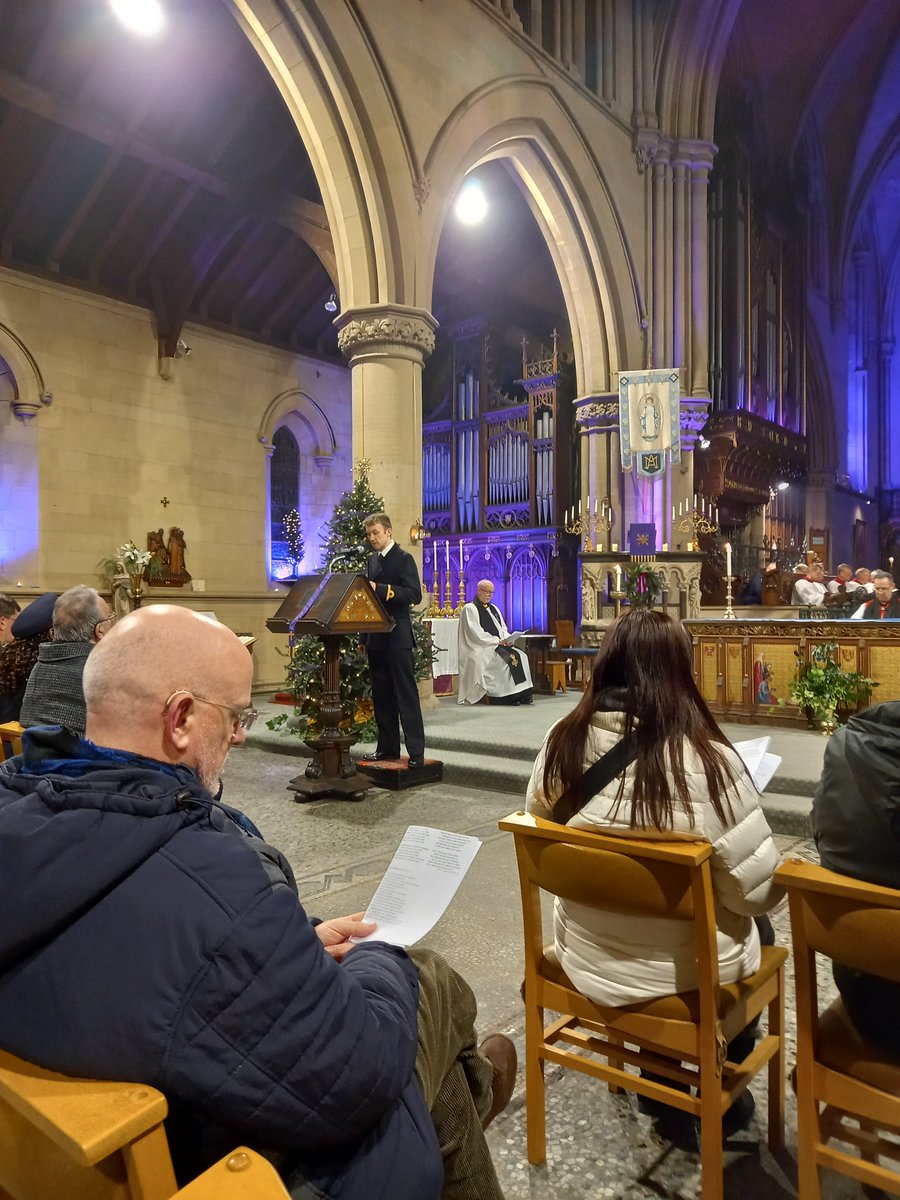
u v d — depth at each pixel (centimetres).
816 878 164
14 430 1138
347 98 867
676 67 1436
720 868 188
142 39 933
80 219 1109
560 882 198
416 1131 130
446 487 1788
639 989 198
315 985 113
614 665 204
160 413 1290
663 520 1379
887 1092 167
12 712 395
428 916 171
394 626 630
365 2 873
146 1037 105
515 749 693
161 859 112
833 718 755
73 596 336
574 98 1240
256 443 1433
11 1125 110
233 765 736
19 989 109
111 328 1228
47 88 938
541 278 1734
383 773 634
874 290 2762
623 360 1348
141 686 133
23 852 109
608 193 1313
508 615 1667
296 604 595
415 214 927
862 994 176
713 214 1692
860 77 2125
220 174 1118
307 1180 118
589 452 1380
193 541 1331
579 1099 244
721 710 859
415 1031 134
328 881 425
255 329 1445
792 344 1973
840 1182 205
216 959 108
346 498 827
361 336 899
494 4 1084
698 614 1334
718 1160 186
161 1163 98
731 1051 237
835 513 2430
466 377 1747
